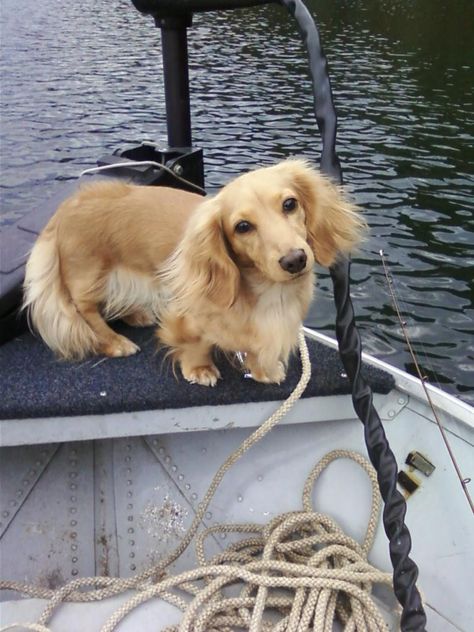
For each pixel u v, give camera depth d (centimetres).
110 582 63
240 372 71
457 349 156
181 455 75
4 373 70
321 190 65
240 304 65
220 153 274
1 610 60
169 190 76
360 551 65
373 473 68
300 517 67
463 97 347
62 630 58
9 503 73
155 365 72
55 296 74
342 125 304
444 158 265
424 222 212
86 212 74
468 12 593
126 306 77
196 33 537
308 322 165
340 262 67
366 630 58
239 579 63
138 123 322
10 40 529
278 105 339
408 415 68
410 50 455
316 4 649
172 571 69
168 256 71
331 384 68
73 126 318
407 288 177
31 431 66
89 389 67
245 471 73
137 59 461
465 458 63
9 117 329
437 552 63
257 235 60
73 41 529
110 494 75
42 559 70
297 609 59
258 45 490
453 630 60
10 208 236
